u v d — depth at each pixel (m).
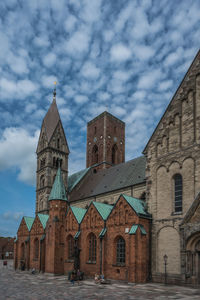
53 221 56.47
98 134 94.44
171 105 44.38
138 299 27.11
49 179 81.81
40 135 90.06
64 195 59.50
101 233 45.62
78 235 50.97
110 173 72.75
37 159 89.31
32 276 52.22
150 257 41.34
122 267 41.41
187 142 40.62
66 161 87.25
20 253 72.88
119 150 95.06
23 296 29.58
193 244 36.09
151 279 40.47
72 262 52.75
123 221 43.25
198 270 35.38
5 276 52.38
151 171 45.25
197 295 29.27
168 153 43.19
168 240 39.94
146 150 47.06
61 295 29.97
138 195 55.03
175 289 33.56
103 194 63.97
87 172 84.62
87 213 50.75
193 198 37.94
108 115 94.44
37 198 83.94
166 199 41.78
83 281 42.94
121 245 43.16
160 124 45.62
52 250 54.94
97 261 45.69
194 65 41.91
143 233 40.38
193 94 41.12
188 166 39.66
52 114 90.94
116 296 28.98
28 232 70.50
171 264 38.66
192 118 40.62
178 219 39.19
